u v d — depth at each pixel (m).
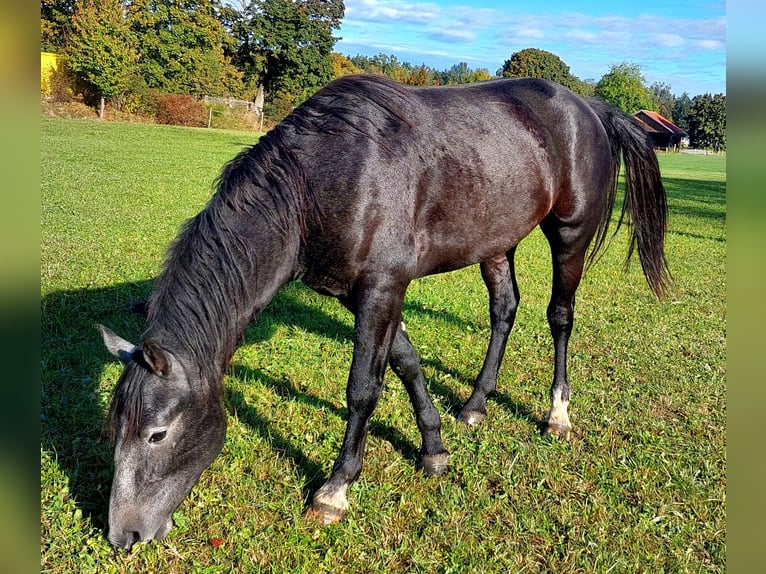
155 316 2.69
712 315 7.06
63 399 4.08
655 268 4.68
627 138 4.54
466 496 3.43
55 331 5.21
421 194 3.26
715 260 10.41
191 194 13.12
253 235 2.96
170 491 2.66
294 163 3.03
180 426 2.61
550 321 4.32
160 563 2.85
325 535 3.09
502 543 3.07
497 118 3.63
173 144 25.03
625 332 6.31
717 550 3.05
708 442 4.08
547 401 4.66
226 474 3.47
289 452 3.75
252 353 5.14
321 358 5.19
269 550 2.95
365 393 3.19
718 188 24.66
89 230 8.99
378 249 3.09
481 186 3.48
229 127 40.25
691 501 3.44
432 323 6.23
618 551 3.04
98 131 27.52
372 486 3.48
